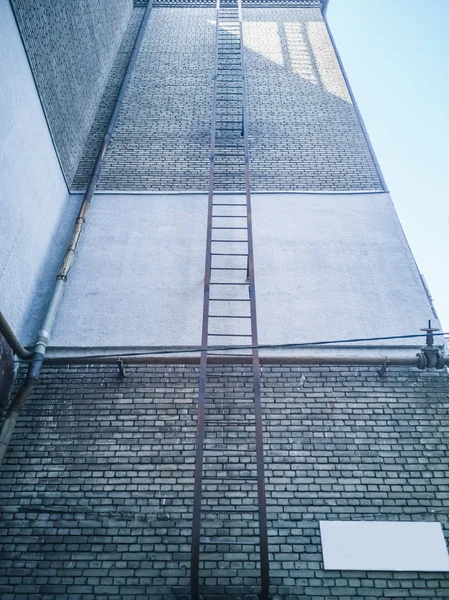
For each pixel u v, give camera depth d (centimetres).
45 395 637
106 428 610
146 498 559
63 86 859
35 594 502
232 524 543
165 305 718
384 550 527
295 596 503
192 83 1104
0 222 631
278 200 855
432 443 603
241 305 716
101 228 813
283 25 1277
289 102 1059
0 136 633
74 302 720
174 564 519
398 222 819
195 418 618
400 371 666
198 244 792
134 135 975
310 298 727
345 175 906
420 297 727
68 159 874
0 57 638
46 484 567
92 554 525
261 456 526
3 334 589
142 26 1252
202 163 923
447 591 506
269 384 651
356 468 583
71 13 909
